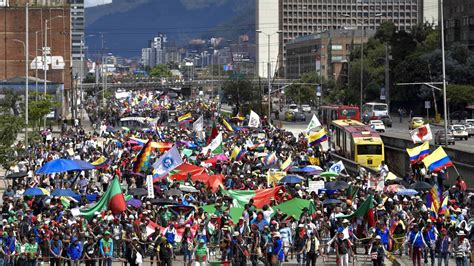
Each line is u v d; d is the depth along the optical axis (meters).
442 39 105.31
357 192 58.53
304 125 184.88
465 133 139.88
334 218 49.66
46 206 53.78
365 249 50.00
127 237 45.38
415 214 50.50
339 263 46.09
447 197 53.50
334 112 148.12
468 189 69.75
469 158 81.81
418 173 71.31
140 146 93.56
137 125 163.38
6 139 79.00
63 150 93.38
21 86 191.88
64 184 65.19
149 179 56.66
